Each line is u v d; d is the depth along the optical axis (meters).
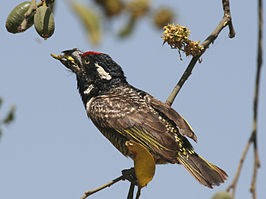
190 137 8.79
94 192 7.27
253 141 4.44
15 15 5.54
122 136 9.56
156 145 8.96
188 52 8.64
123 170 8.42
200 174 8.72
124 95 10.00
